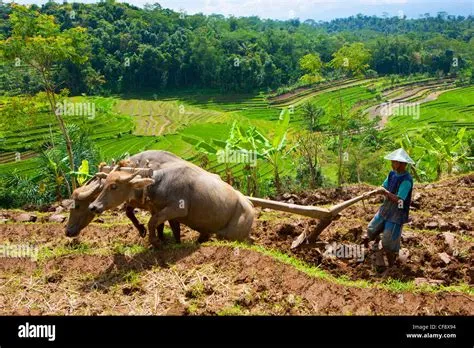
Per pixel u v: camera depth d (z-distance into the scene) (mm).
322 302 6496
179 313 6105
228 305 6273
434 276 7457
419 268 7648
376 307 6445
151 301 6418
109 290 6746
